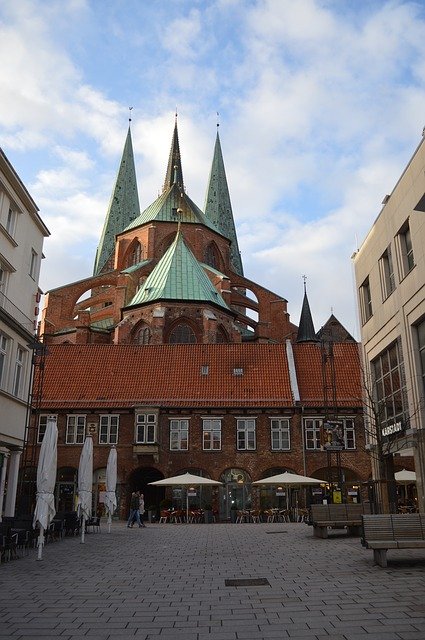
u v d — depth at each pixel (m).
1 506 26.53
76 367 47.44
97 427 42.41
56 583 12.06
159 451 41.59
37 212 29.95
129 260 79.38
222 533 26.33
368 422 30.81
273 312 73.44
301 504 40.69
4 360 26.53
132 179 107.88
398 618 8.33
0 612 9.21
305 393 44.22
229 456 41.53
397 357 26.66
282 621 8.33
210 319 57.31
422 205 17.80
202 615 8.87
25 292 29.25
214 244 80.00
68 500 41.34
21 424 28.39
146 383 45.75
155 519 40.22
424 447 23.38
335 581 11.63
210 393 44.38
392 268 26.86
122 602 9.96
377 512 24.59
